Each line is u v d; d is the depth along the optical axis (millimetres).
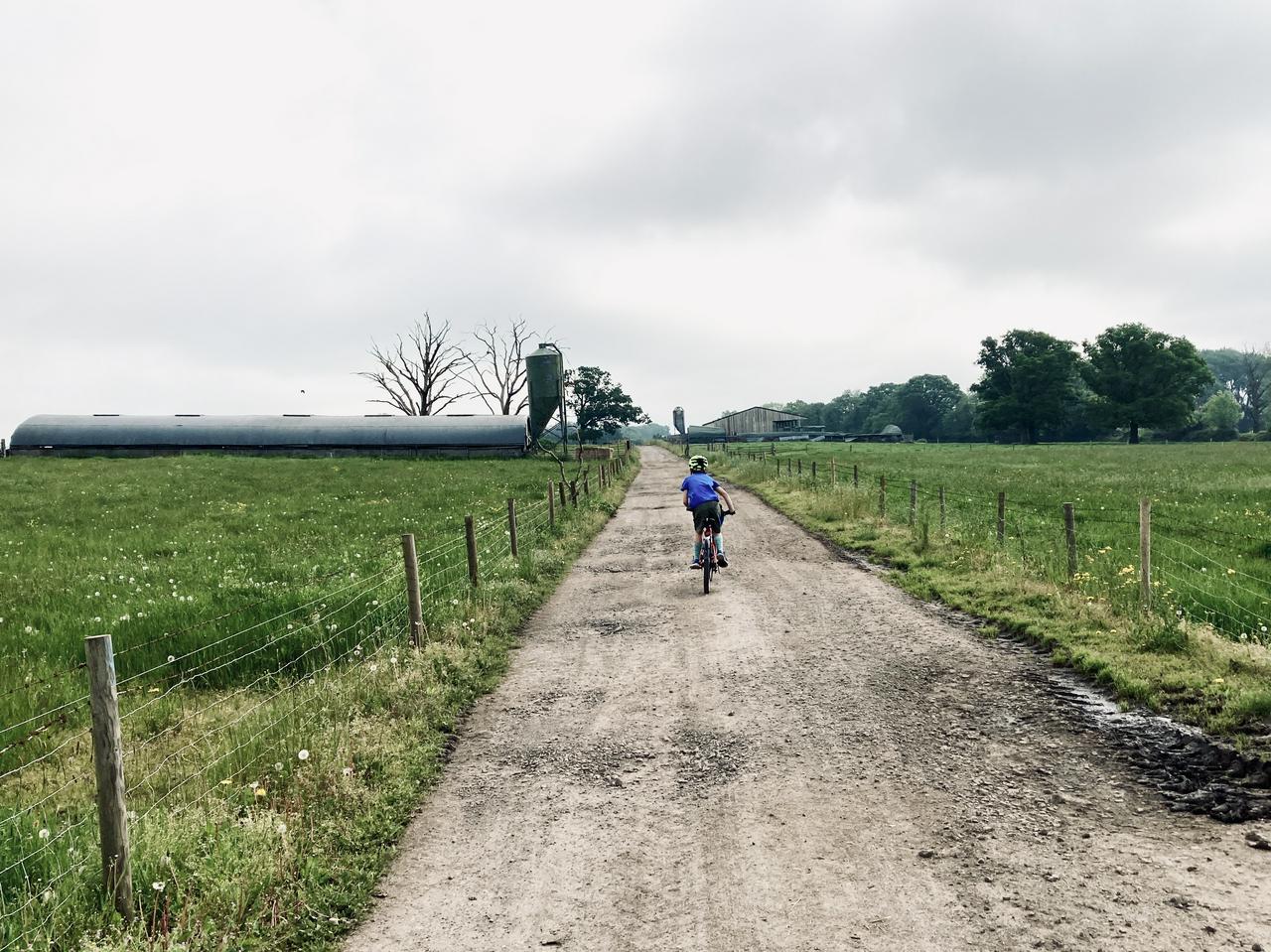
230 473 38781
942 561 13031
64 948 3574
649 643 9477
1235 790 4961
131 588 11875
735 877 4328
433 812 5363
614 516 24781
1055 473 34625
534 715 7215
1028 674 7453
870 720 6594
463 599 10930
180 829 4539
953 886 4102
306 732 6121
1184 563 11211
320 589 10789
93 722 3865
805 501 23828
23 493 28359
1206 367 95188
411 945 3881
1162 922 3697
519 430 59500
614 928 3926
